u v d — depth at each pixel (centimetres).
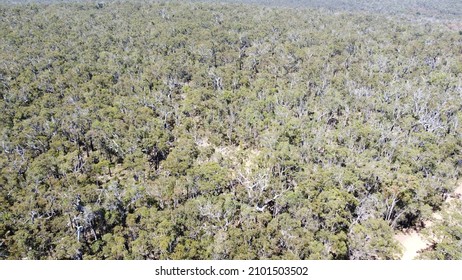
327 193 4734
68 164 5622
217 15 16888
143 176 5616
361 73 9462
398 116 7450
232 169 5819
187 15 16512
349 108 7875
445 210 4931
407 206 4941
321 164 5934
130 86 8575
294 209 4638
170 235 4172
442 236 4612
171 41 12062
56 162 5659
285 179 5550
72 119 6806
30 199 4762
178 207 4697
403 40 12888
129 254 4047
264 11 18112
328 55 11044
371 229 4356
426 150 6116
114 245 4144
